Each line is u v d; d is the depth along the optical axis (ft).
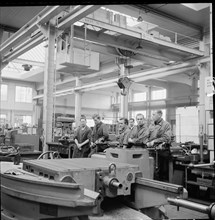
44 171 6.11
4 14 24.67
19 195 5.31
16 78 48.42
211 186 11.69
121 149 8.11
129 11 22.45
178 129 25.32
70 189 4.98
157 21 24.67
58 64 18.86
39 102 52.08
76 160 7.41
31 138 18.83
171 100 41.98
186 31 27.48
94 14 19.04
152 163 8.46
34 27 18.06
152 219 6.45
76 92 38.29
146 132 14.40
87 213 5.08
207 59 23.70
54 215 5.09
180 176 14.20
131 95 51.57
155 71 27.35
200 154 14.05
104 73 35.94
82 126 16.66
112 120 54.29
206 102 12.59
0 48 23.43
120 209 6.56
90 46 24.71
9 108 49.75
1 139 19.70
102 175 6.06
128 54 27.02
